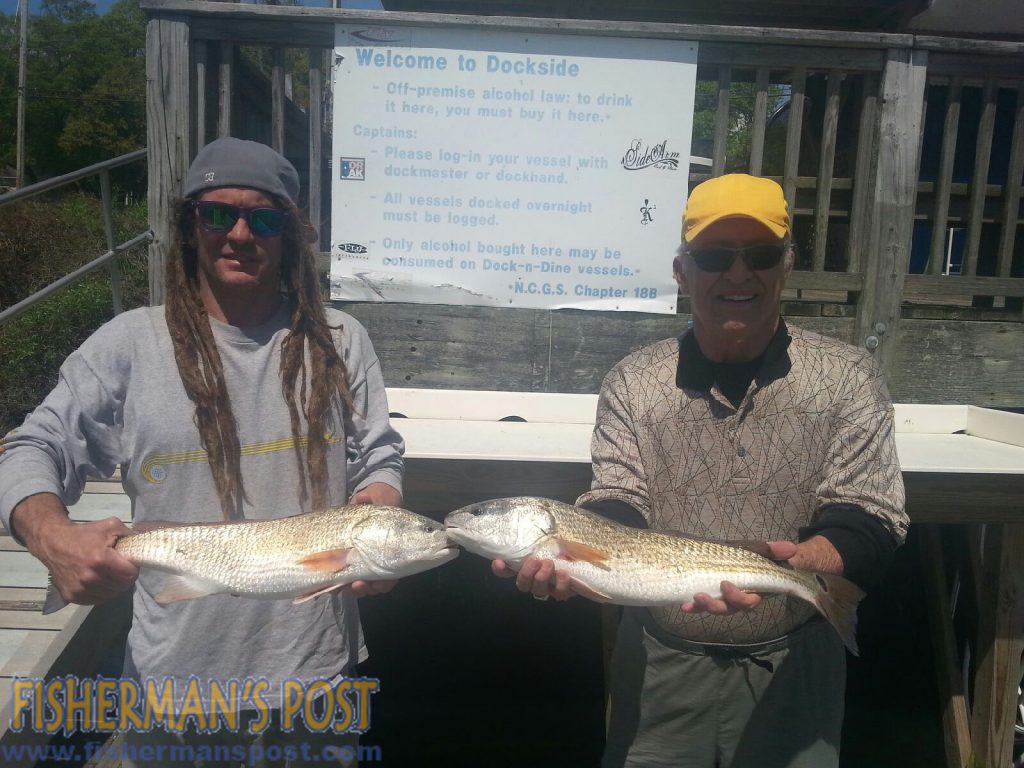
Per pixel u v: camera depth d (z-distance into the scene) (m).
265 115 6.27
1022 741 4.12
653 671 2.56
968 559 4.31
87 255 12.70
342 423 2.29
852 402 2.29
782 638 2.45
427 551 2.14
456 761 4.03
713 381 2.36
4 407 8.70
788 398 2.31
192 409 2.13
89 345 2.15
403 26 4.11
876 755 4.29
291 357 2.22
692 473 2.38
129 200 23.80
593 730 4.29
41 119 37.84
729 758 2.51
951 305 4.80
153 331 2.18
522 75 4.15
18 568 3.54
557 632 4.56
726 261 2.24
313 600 2.25
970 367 4.44
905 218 4.30
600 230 4.26
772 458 2.32
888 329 4.35
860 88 5.52
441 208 4.23
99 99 37.91
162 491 2.15
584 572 2.18
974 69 4.31
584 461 3.38
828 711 2.49
